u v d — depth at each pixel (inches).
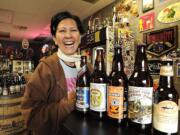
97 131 22.0
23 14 152.5
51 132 28.9
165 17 81.8
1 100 75.4
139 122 21.2
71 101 30.5
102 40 85.0
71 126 23.7
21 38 282.7
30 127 30.4
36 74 33.4
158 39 83.6
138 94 21.3
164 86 21.0
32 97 31.3
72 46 38.0
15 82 85.8
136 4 98.0
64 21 37.2
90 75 29.1
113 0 117.4
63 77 35.3
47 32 231.5
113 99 23.5
